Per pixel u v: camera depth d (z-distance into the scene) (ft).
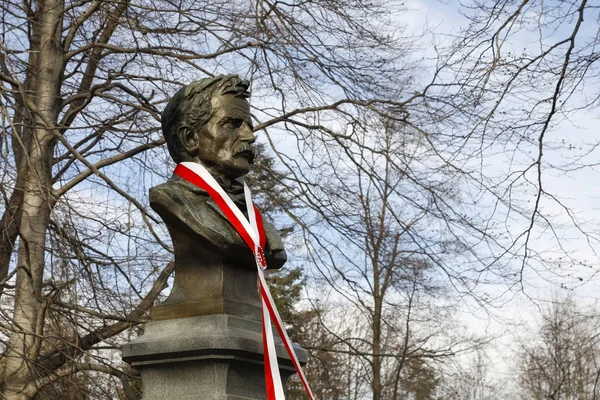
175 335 17.06
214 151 18.10
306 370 55.26
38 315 33.04
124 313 33.24
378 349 53.57
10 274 35.35
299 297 61.77
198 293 17.65
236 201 18.35
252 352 16.89
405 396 74.64
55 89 38.86
